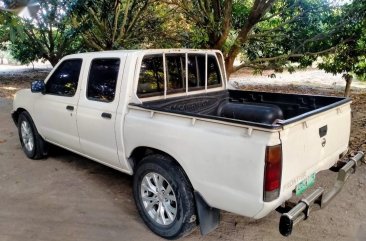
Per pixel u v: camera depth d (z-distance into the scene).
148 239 3.25
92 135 3.90
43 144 5.23
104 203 3.98
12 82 14.97
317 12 7.76
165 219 3.25
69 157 5.54
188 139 2.83
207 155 2.71
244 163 2.49
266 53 8.64
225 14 7.46
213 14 7.82
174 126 2.94
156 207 3.37
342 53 8.20
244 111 3.72
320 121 2.95
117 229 3.43
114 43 9.56
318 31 7.98
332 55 8.55
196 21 8.05
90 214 3.73
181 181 2.99
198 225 3.15
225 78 4.62
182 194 2.99
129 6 9.75
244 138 2.48
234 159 2.54
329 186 4.28
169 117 3.02
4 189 4.35
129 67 3.45
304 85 13.88
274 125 2.37
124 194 4.23
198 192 2.88
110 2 8.77
